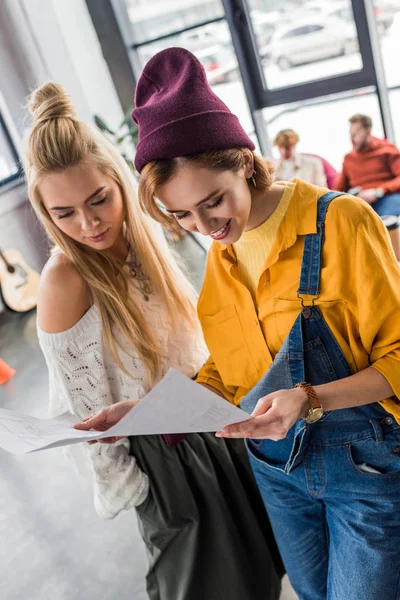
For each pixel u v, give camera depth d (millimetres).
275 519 1568
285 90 5109
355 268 1230
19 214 5590
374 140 4289
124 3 5484
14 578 2586
